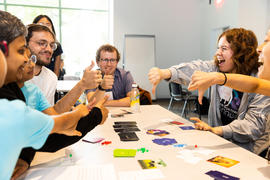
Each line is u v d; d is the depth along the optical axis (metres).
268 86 0.94
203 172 0.80
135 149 1.02
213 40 6.62
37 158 0.92
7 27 0.63
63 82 3.67
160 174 0.78
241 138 1.35
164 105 6.06
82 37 7.34
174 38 7.00
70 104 1.35
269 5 5.38
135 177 0.76
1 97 0.60
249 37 1.47
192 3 7.00
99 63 2.34
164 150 1.01
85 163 0.87
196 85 0.97
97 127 1.40
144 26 6.77
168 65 7.05
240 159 0.92
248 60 1.47
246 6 5.39
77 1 7.19
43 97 1.20
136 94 1.92
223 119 1.70
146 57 6.71
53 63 2.84
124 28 6.64
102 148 1.04
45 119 0.55
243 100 1.47
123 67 6.63
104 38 7.48
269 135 1.39
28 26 1.38
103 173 0.79
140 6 6.68
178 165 0.86
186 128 1.38
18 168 0.78
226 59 1.55
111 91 2.34
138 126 1.43
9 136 0.46
